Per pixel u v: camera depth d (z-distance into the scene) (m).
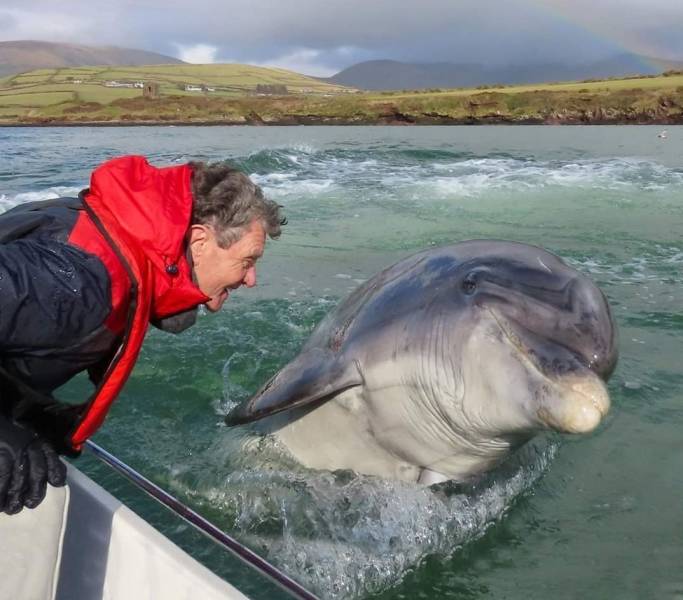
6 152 21.67
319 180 14.43
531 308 2.95
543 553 3.37
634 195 12.59
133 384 5.16
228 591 2.12
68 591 2.53
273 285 7.37
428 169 16.34
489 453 3.38
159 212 2.12
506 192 12.99
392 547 3.46
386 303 3.56
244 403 3.95
